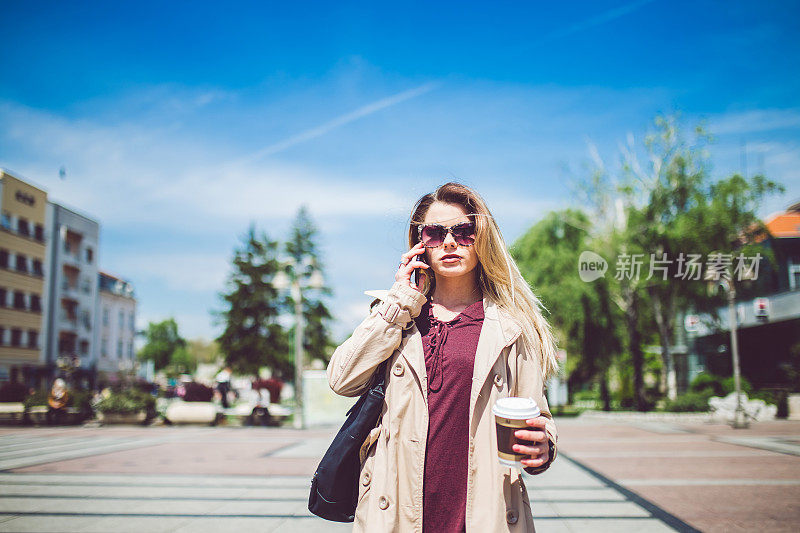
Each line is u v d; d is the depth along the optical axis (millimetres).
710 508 5879
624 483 7375
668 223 21547
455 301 2049
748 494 6617
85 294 51188
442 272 1999
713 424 19203
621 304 25844
